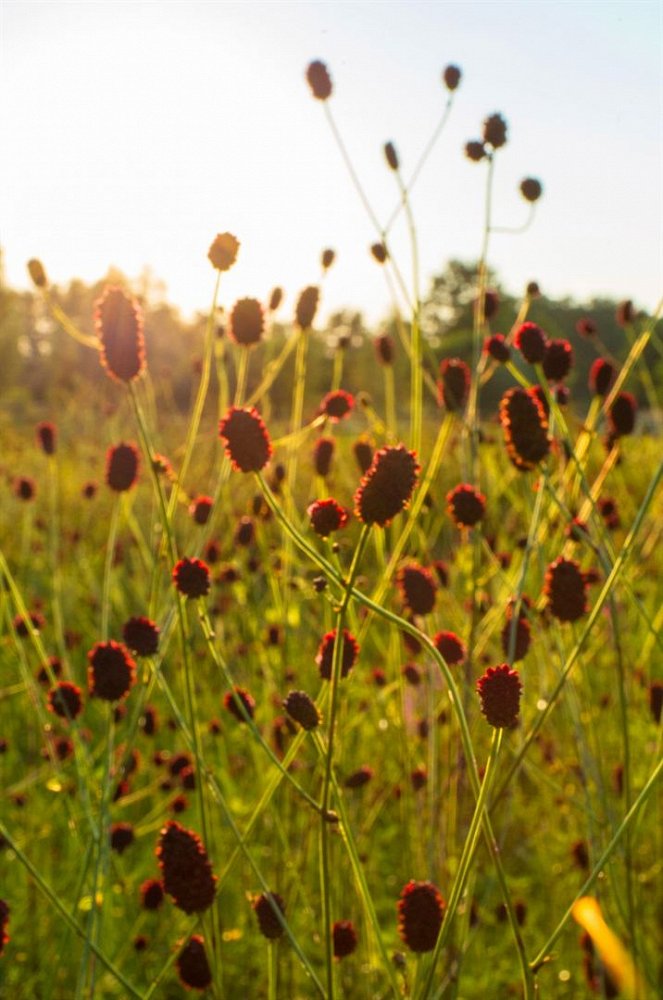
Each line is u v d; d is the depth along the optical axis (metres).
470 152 0.61
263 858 0.74
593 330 0.86
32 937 0.67
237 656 0.78
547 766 0.73
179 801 0.69
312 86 0.62
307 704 0.42
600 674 0.77
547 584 0.47
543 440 0.49
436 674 0.65
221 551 0.86
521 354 0.53
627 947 0.58
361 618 0.72
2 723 0.91
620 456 0.71
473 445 0.58
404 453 0.38
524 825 0.80
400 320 0.62
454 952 0.54
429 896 0.40
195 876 0.40
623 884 0.58
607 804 0.54
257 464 0.39
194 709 0.46
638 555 0.76
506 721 0.36
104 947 0.66
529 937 0.73
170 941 0.68
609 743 0.73
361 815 0.73
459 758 0.57
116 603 0.98
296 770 0.69
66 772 0.73
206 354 0.53
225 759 0.76
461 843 0.57
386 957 0.42
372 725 0.79
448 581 0.69
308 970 0.41
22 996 0.63
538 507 0.52
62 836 0.79
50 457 0.77
